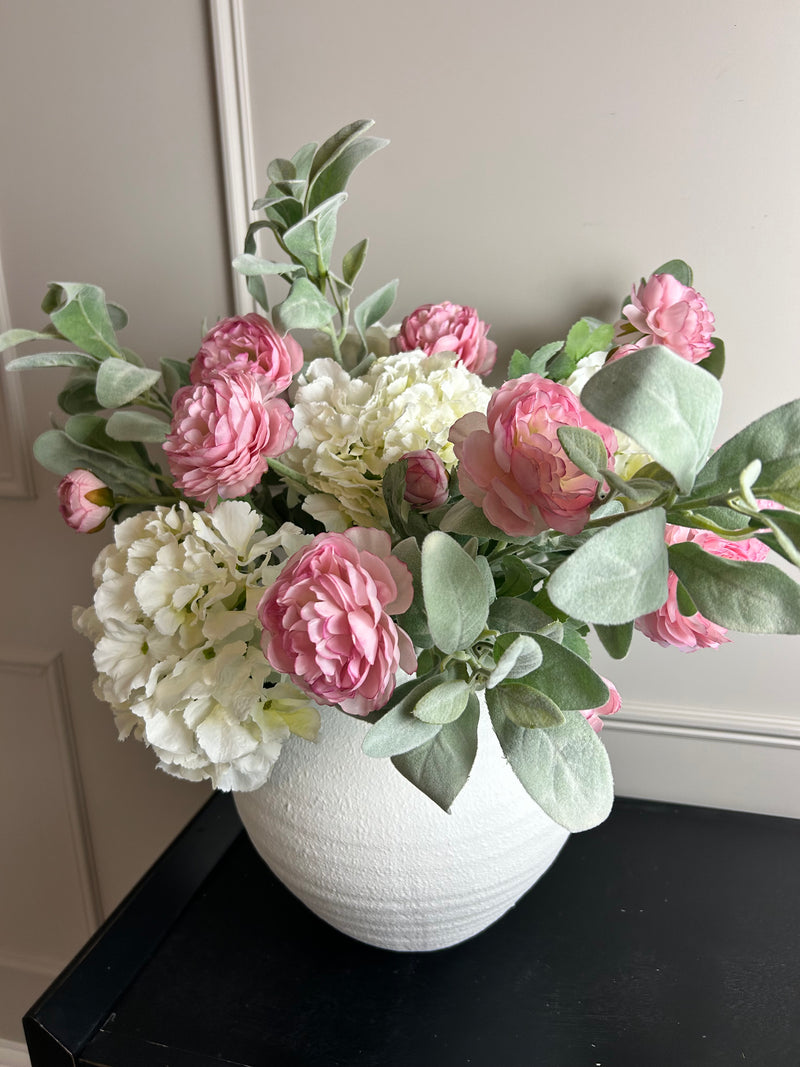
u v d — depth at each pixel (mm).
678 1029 646
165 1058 631
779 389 810
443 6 767
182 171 872
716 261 786
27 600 1076
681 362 372
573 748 439
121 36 842
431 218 831
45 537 1039
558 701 439
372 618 415
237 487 522
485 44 770
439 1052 631
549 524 400
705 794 954
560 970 706
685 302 625
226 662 519
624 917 767
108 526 1005
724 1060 619
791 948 726
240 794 658
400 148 816
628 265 804
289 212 638
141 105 860
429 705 413
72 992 689
